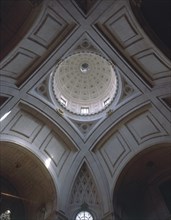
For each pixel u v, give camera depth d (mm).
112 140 19547
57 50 16234
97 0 14141
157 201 18516
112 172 19094
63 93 21000
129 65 16766
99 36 15945
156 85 16906
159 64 15508
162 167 19250
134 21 13977
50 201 18328
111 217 16953
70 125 19391
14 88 16391
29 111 17766
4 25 13125
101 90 21469
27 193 19391
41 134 18703
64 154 19578
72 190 18672
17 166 18797
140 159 18750
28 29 13750
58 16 14453
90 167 19328
